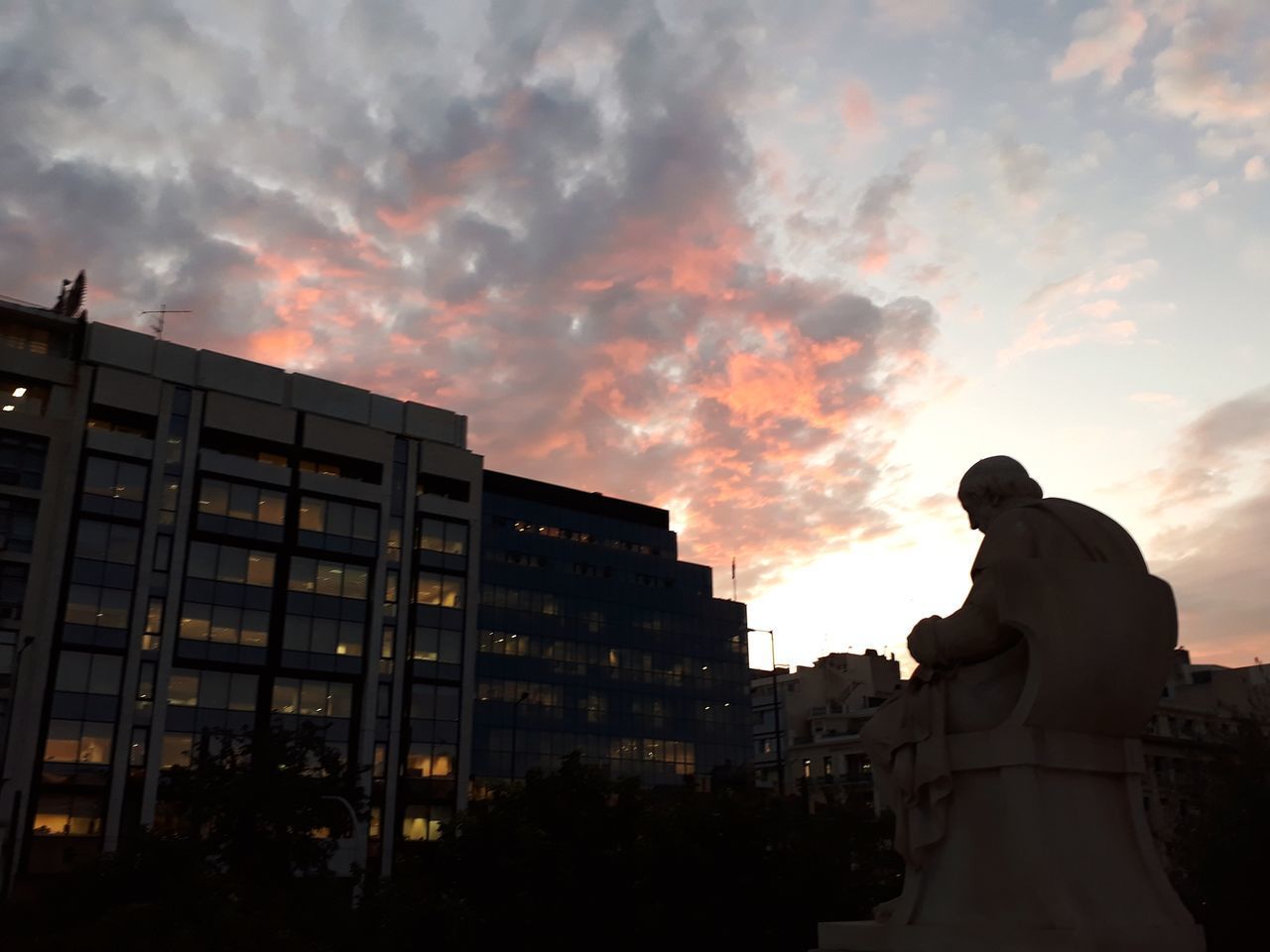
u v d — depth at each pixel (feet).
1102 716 25.79
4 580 189.88
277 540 217.97
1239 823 61.46
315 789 150.10
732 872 68.59
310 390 234.17
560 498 324.80
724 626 342.23
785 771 306.96
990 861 25.43
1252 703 97.14
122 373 209.26
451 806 226.99
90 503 199.52
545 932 69.56
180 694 201.16
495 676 291.99
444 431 250.37
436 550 241.14
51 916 78.13
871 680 324.80
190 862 82.99
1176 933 24.45
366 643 223.92
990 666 26.96
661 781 311.06
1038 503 27.81
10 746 182.39
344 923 77.20
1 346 200.44
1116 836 25.80
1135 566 26.68
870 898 74.02
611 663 314.35
